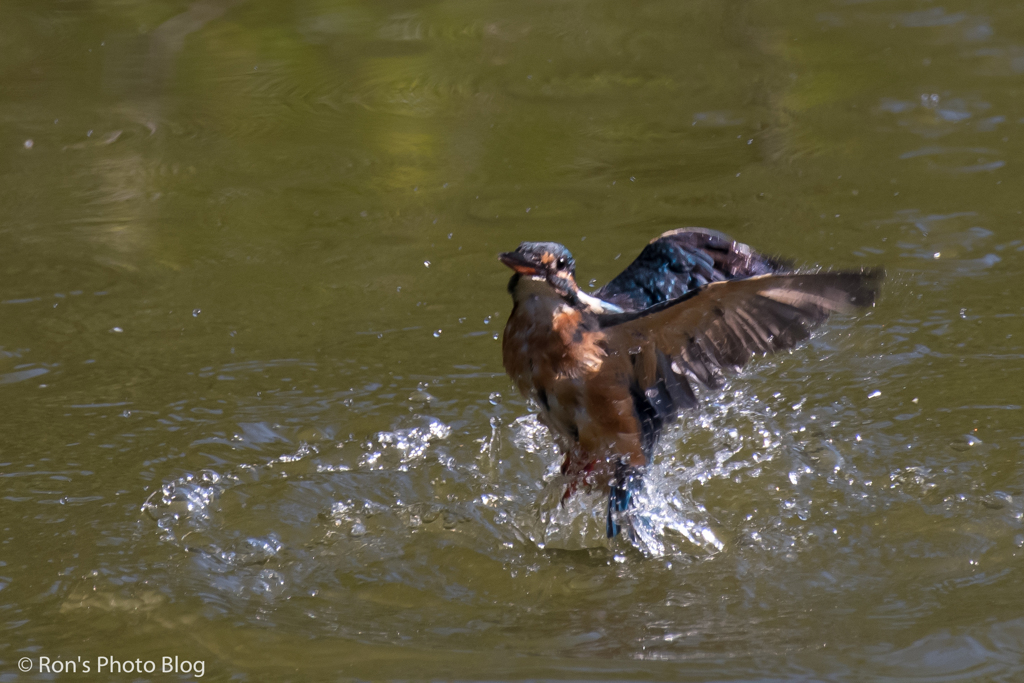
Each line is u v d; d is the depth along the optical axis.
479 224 14.38
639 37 20.80
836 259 12.93
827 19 21.16
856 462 9.76
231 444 10.09
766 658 7.30
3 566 8.37
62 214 14.83
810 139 16.36
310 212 14.82
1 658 7.36
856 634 7.57
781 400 10.75
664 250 10.23
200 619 7.82
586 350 8.97
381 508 9.31
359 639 7.64
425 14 21.92
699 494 9.45
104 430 10.27
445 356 11.58
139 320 12.27
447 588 8.38
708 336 8.62
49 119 17.70
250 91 18.72
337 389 10.98
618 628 7.78
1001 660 7.18
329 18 21.69
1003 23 20.27
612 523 9.06
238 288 12.98
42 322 12.23
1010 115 16.56
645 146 16.53
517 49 20.38
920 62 18.77
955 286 12.34
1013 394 10.52
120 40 20.72
